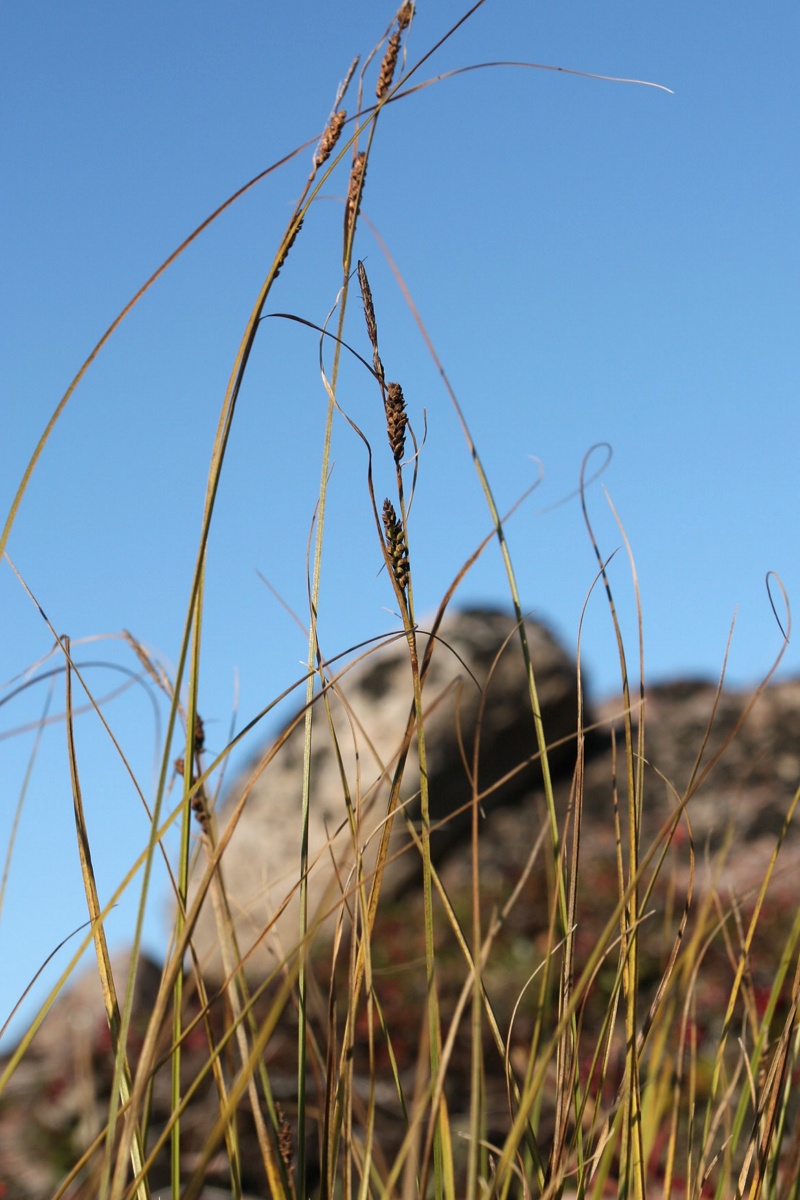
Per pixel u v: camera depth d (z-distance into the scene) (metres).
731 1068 1.47
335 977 0.71
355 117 0.73
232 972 0.70
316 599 0.74
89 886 0.72
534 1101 0.71
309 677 0.73
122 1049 0.66
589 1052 1.45
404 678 4.72
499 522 0.73
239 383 0.70
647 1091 0.78
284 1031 1.88
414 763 4.45
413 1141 0.67
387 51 0.73
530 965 2.88
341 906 0.71
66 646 0.73
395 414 0.71
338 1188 0.84
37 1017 0.68
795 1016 0.74
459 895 3.80
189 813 0.70
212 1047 0.71
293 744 4.54
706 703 5.75
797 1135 0.73
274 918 0.71
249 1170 1.71
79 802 0.72
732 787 4.82
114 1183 0.64
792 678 5.82
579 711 0.73
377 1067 2.38
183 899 0.69
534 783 4.97
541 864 3.88
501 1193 0.67
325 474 0.75
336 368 0.74
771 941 2.28
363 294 0.71
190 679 0.70
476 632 4.98
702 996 2.02
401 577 0.71
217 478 0.69
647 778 5.08
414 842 0.71
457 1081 1.99
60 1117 2.66
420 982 2.93
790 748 5.01
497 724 4.80
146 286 0.70
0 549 0.70
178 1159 0.69
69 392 0.70
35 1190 2.38
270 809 4.41
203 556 0.68
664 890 2.58
